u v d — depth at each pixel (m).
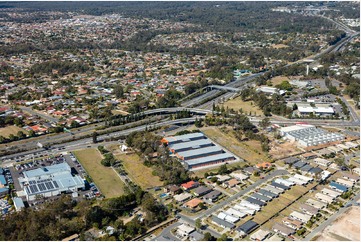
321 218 187.38
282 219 186.62
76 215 185.12
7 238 164.38
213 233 175.25
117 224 173.50
